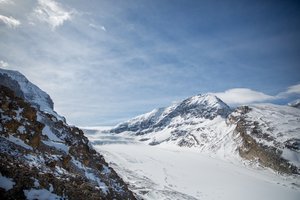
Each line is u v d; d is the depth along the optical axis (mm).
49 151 32906
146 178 117062
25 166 22188
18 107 32094
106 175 44594
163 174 136750
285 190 126438
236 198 110250
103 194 29984
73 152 39719
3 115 28688
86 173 36719
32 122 32906
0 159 20188
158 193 90188
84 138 54531
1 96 30469
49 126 42875
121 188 44594
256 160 172500
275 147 170250
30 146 28812
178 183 124250
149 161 163000
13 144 26172
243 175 148875
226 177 142125
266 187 128625
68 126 51688
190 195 106375
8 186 18219
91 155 48750
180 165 162375
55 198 20562
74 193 23078
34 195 19297
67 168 32094
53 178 22656
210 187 123562
